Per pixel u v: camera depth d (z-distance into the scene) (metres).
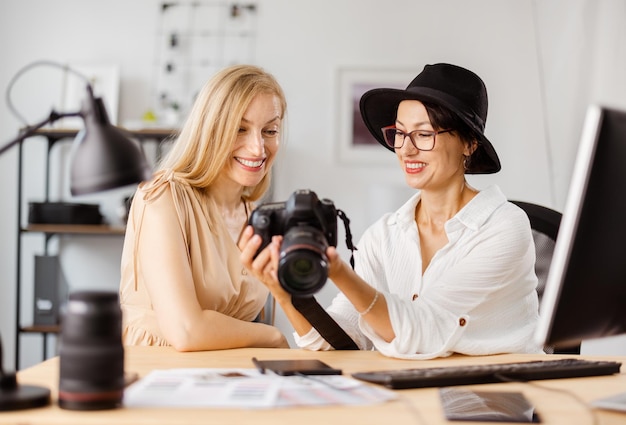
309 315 1.51
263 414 1.00
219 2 4.01
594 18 3.71
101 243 3.95
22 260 3.97
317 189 4.00
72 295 1.01
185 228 1.84
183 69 4.00
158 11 4.01
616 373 1.35
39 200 3.96
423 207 1.79
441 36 4.01
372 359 1.45
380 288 1.77
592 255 1.08
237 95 1.87
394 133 1.76
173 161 1.95
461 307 1.59
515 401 1.09
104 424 0.95
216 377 1.19
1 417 0.96
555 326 1.09
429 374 1.21
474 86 1.71
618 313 1.15
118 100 3.97
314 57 4.00
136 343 1.87
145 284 1.76
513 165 3.99
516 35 4.00
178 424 0.95
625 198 1.08
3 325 3.99
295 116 4.00
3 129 3.98
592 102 3.71
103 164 1.08
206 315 1.64
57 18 4.00
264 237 1.36
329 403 1.05
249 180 1.92
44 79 3.97
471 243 1.67
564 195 3.80
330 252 1.30
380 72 4.00
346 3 4.01
